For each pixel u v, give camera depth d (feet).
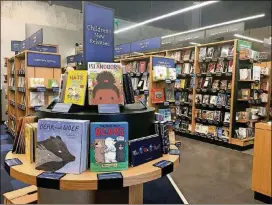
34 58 15.78
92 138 3.96
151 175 3.99
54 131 3.94
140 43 22.94
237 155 15.56
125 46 25.18
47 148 3.93
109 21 5.53
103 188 3.66
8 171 4.09
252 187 9.68
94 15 5.29
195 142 18.99
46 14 30.68
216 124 18.85
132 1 35.88
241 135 16.98
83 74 4.75
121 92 4.80
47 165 3.90
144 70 18.40
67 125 3.91
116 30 32.30
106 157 3.96
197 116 19.79
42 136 3.98
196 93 20.24
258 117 18.81
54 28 31.09
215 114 18.35
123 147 4.06
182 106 21.72
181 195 9.91
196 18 36.32
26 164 4.18
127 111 4.59
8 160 4.37
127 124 4.12
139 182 3.86
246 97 17.21
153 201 9.38
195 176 11.96
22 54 16.79
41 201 5.12
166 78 15.44
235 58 16.72
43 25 30.40
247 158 14.93
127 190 4.95
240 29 22.27
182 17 42.06
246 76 16.74
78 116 4.18
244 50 16.58
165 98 15.92
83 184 3.60
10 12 27.86
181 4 37.06
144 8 39.40
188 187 10.69
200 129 19.35
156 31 46.29
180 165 13.53
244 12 40.47
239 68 17.12
